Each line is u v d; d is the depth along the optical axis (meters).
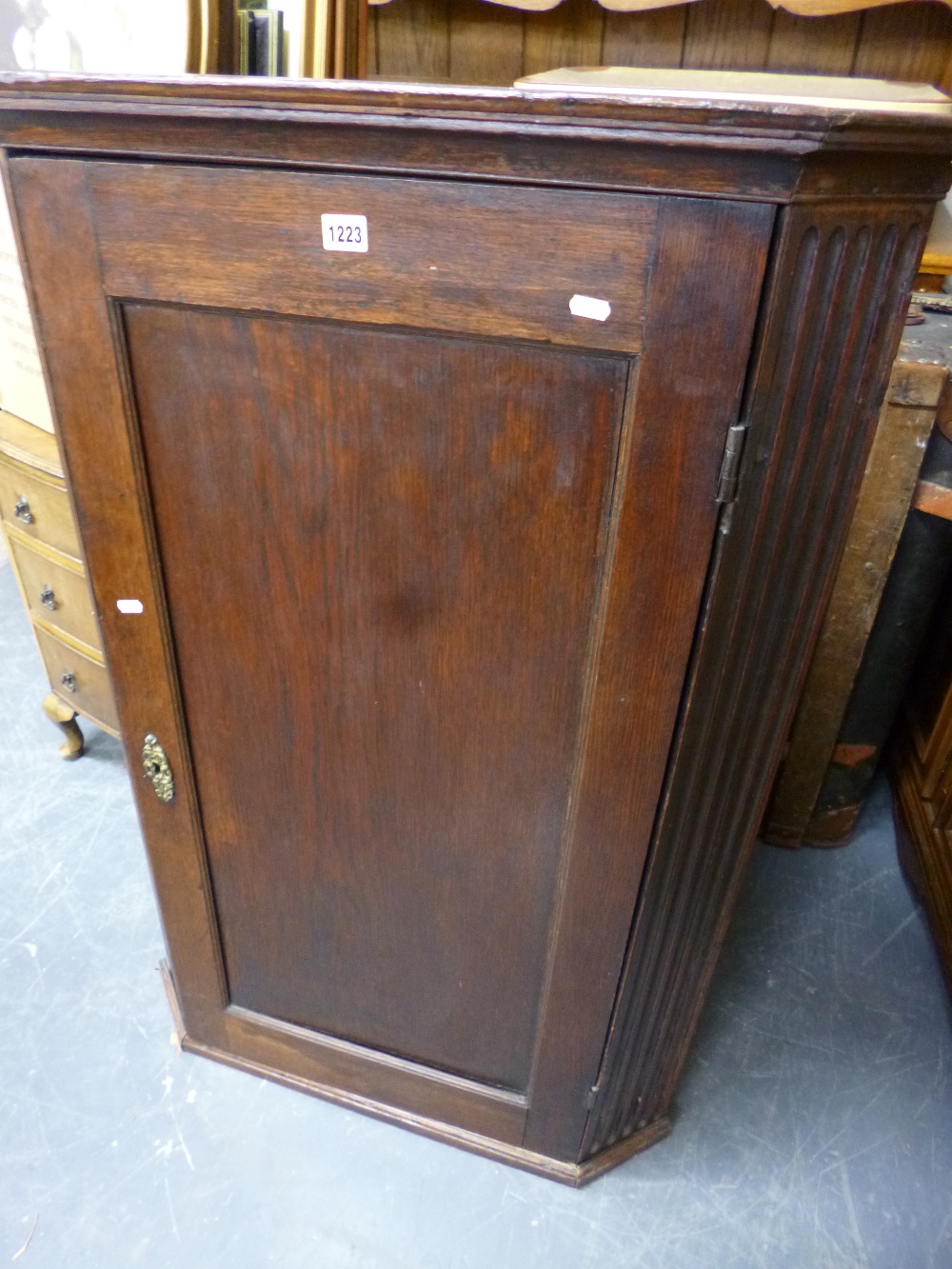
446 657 0.75
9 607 2.16
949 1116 1.18
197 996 1.13
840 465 0.64
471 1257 1.01
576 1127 1.04
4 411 1.42
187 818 0.95
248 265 0.61
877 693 1.42
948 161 0.54
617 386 0.59
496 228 0.55
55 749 1.72
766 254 0.51
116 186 0.61
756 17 1.26
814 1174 1.11
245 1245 1.01
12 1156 1.09
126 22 0.93
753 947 1.40
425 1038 1.05
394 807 0.87
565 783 0.78
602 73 1.17
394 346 0.62
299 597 0.76
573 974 0.89
